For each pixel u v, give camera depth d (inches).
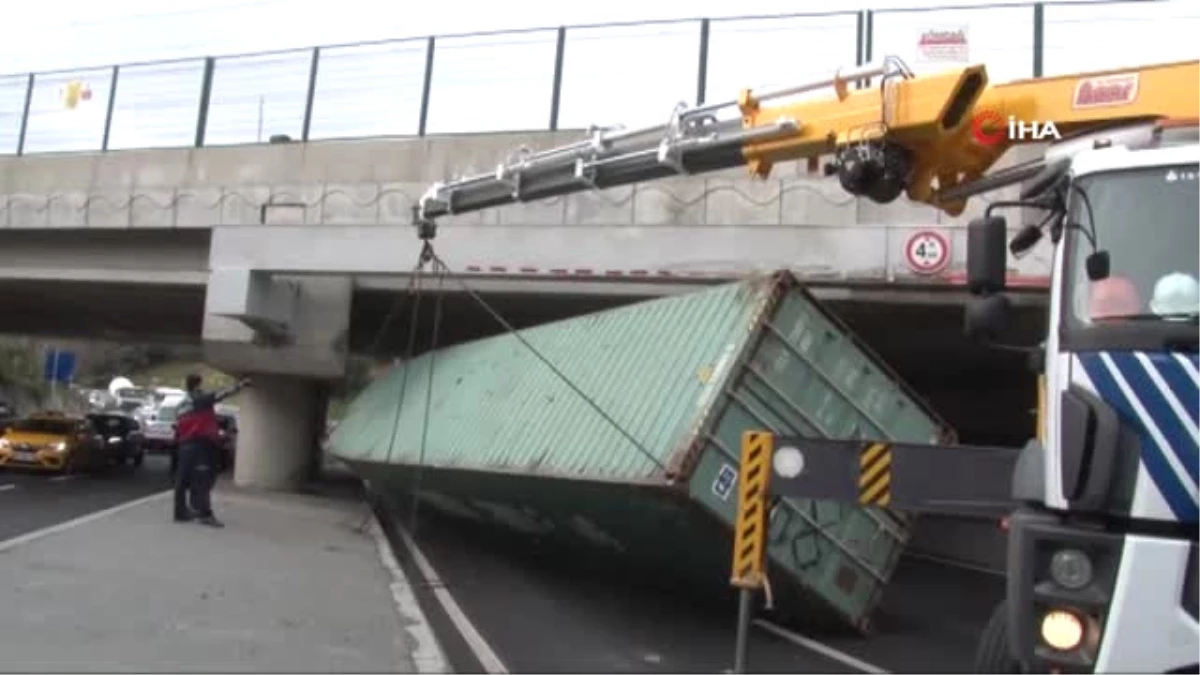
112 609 358.3
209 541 555.8
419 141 889.5
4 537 529.7
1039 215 331.9
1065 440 227.0
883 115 354.3
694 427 394.0
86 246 999.6
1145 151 243.0
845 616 419.5
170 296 1096.2
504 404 552.1
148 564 464.1
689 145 421.7
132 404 2672.2
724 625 420.5
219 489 943.7
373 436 732.7
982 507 280.8
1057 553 221.8
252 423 994.1
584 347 519.2
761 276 432.5
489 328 1014.4
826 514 414.0
